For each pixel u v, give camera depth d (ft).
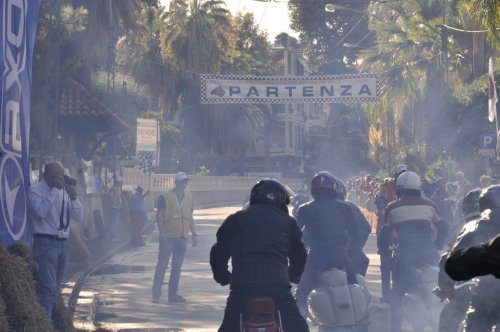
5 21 46.21
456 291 37.35
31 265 46.37
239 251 33.17
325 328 42.32
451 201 123.34
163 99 318.24
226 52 320.91
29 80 51.49
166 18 309.22
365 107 244.01
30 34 51.67
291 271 34.91
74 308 69.82
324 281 42.63
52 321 48.73
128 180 225.97
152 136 232.32
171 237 74.08
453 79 191.01
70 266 106.01
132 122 243.19
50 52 131.64
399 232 48.52
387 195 73.00
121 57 294.46
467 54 187.52
